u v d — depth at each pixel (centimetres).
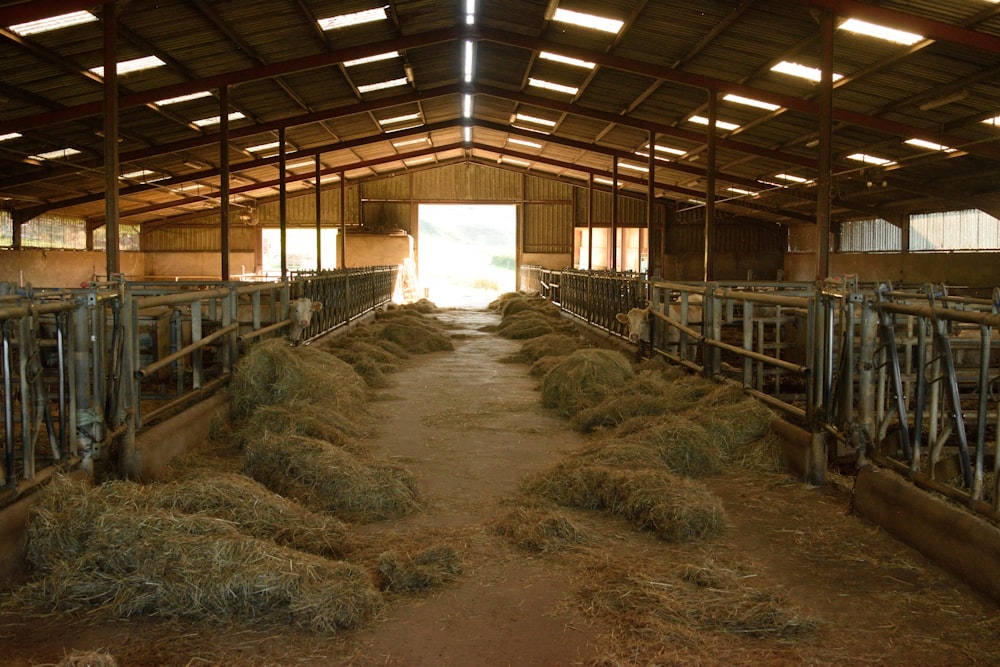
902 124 1148
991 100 984
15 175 1574
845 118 1159
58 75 997
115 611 273
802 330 646
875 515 368
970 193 1491
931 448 344
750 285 901
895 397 375
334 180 2678
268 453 426
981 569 290
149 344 637
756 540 353
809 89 1104
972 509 308
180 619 271
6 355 308
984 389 303
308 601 269
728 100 1299
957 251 1572
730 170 1923
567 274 1620
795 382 673
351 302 1388
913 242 1848
